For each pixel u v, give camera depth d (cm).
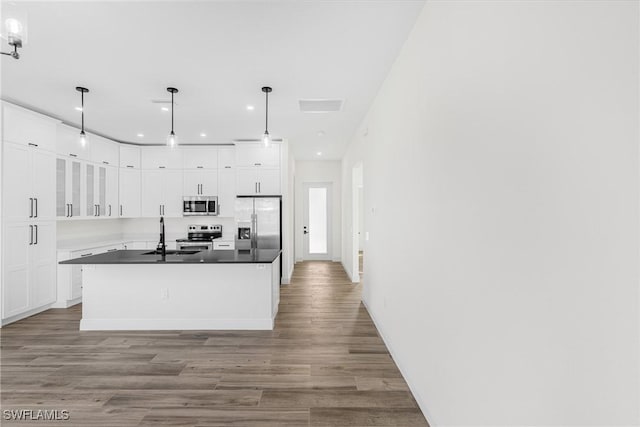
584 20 86
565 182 93
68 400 233
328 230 887
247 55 285
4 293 379
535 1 106
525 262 112
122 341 340
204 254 416
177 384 255
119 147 616
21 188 399
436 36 195
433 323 200
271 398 237
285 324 396
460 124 163
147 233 670
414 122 238
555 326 98
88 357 302
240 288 380
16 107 390
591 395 85
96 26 239
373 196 402
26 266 407
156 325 375
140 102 404
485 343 139
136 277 376
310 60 294
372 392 246
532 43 107
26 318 414
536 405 106
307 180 877
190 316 378
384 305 343
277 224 600
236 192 616
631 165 73
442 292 186
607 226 80
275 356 306
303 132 561
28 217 409
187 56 287
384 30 245
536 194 106
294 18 230
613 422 79
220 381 260
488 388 137
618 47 77
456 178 167
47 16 225
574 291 90
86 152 529
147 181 638
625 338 75
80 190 516
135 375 269
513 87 118
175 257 385
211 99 394
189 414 218
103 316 375
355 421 212
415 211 236
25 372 273
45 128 434
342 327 386
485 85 138
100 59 292
